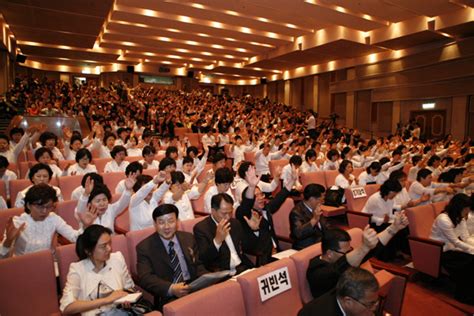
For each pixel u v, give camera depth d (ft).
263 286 7.77
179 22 49.16
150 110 57.72
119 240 9.77
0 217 11.09
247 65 77.00
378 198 16.11
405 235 15.62
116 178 18.48
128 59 80.64
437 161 23.82
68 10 40.81
